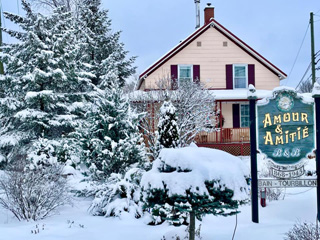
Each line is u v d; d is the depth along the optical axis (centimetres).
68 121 1571
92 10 2636
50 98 1569
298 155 788
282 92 802
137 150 976
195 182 462
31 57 1641
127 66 2612
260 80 2108
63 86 1695
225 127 2045
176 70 2052
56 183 870
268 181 776
